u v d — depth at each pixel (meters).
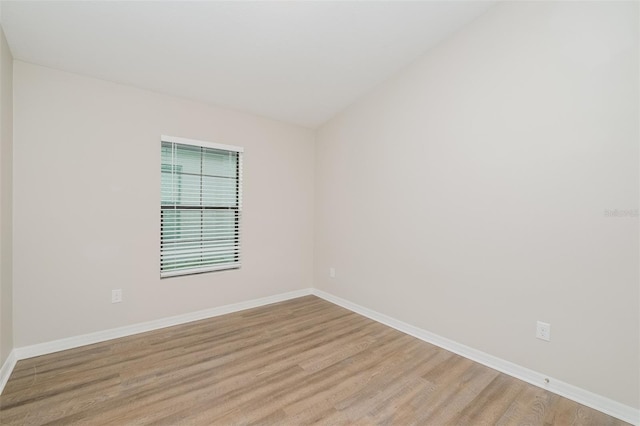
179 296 3.05
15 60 2.24
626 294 1.77
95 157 2.58
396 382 2.09
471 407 1.85
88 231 2.56
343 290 3.69
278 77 2.93
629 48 1.74
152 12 2.02
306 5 2.13
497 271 2.30
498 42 2.28
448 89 2.60
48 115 2.38
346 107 3.62
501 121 2.27
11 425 1.62
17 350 2.27
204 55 2.49
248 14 2.14
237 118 3.43
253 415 1.73
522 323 2.17
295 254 3.99
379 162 3.23
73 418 1.68
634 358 1.74
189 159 3.12
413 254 2.90
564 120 1.97
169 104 2.96
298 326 3.05
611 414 1.80
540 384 2.08
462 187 2.51
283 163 3.84
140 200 2.80
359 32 2.45
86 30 2.09
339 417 1.73
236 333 2.85
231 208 3.44
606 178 1.82
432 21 2.41
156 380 2.06
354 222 3.54
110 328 2.67
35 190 2.33
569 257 1.96
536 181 2.10
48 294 2.40
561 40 1.99
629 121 1.74
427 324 2.77
